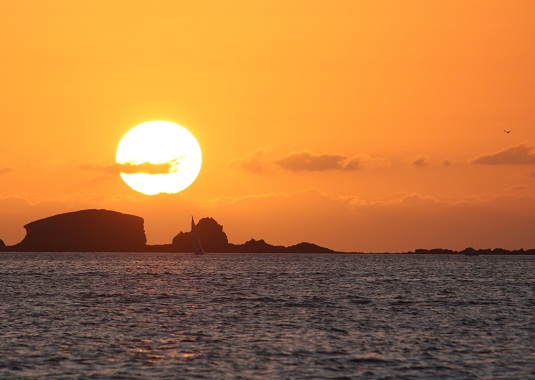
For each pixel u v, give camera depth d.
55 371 186.62
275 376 183.62
